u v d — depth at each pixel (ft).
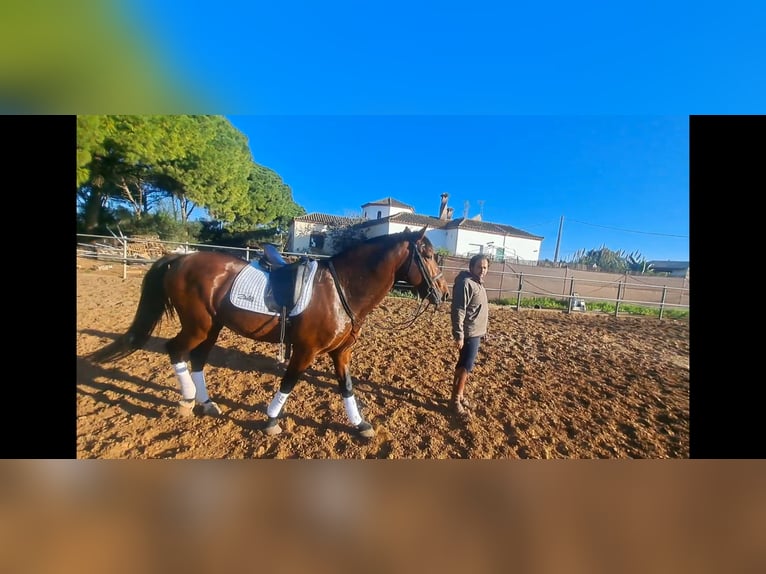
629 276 45.14
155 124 32.99
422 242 9.34
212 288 9.07
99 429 9.11
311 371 13.92
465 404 11.76
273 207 83.71
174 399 10.91
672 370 16.61
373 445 9.19
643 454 9.45
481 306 10.55
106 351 9.96
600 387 14.16
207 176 53.47
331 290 8.83
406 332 21.20
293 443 9.05
